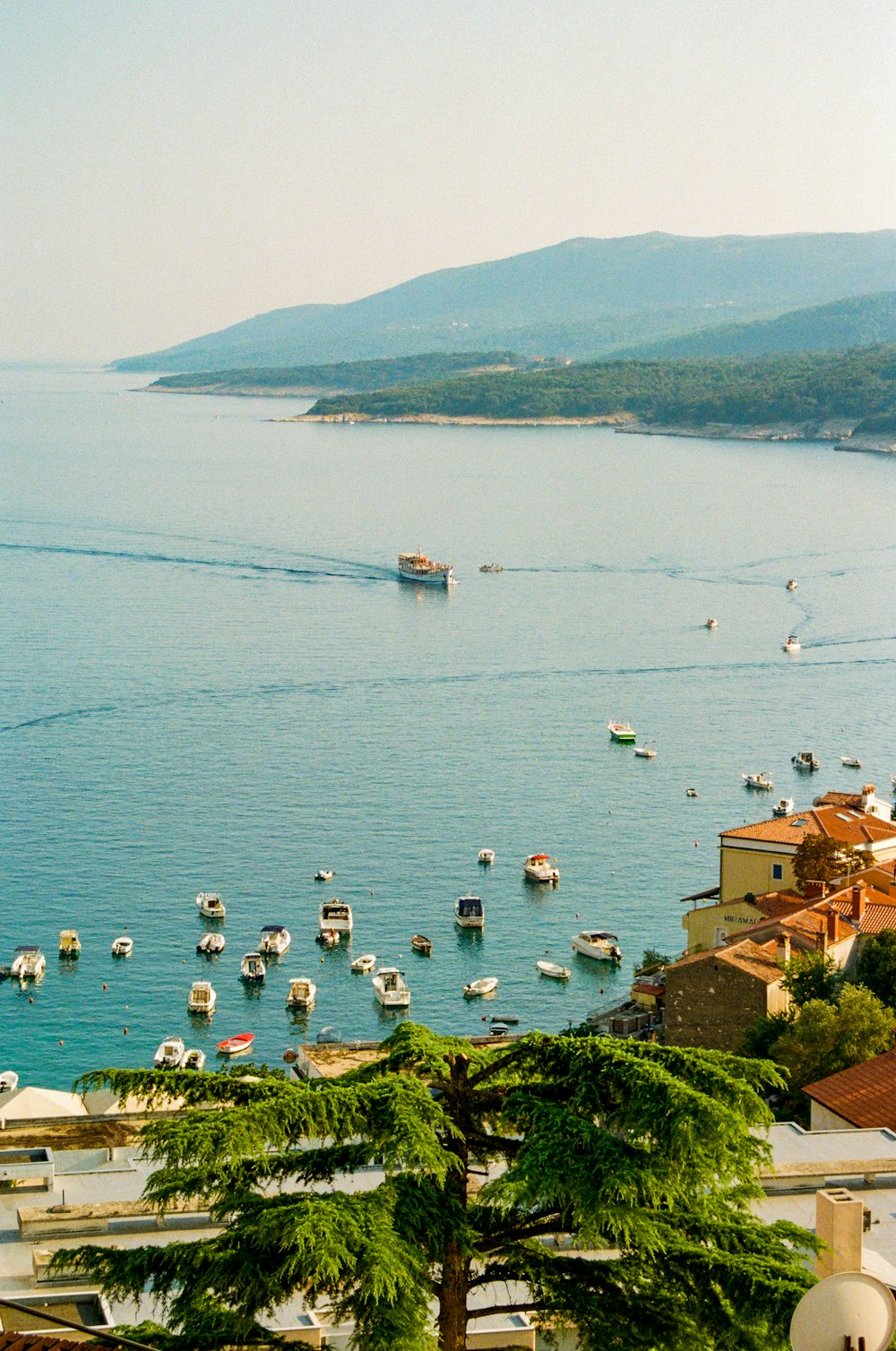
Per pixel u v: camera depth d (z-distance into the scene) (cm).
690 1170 4325
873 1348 4031
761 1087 4744
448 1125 4534
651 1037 17688
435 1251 4525
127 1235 7500
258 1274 4325
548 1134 4378
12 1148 9781
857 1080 10800
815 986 15238
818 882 18875
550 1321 4797
